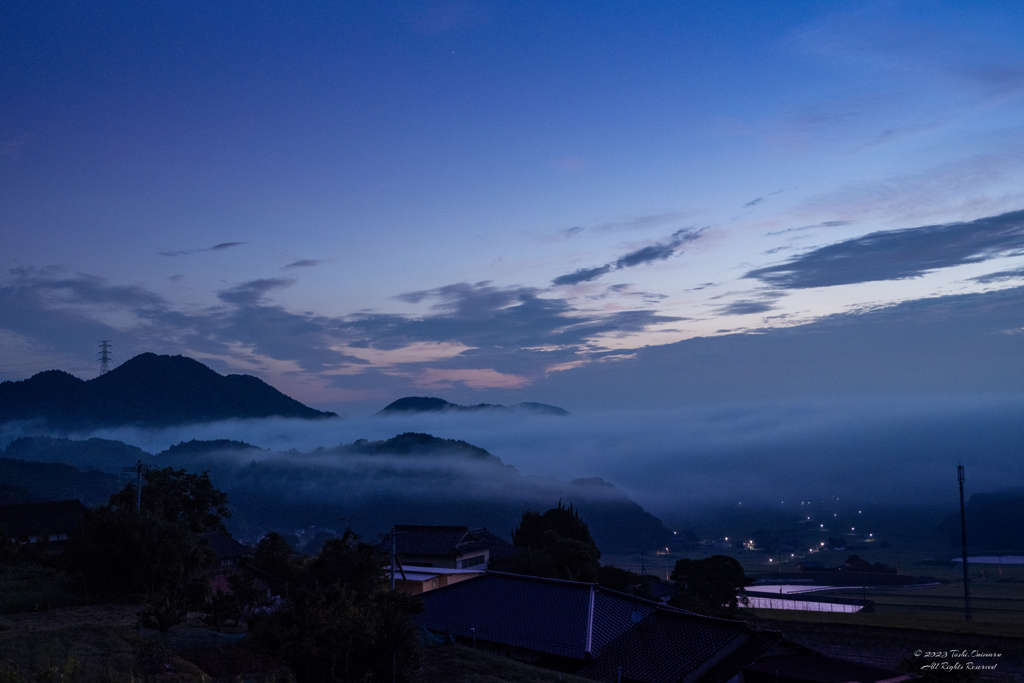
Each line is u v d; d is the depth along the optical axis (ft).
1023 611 257.75
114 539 110.42
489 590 120.67
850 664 88.99
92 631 81.10
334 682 58.49
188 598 94.43
